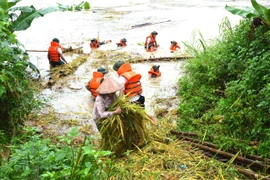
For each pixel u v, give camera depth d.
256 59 6.00
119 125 5.07
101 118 5.19
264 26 6.99
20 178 3.36
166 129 5.95
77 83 8.98
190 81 7.88
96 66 10.26
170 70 9.57
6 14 6.29
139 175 4.49
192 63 8.36
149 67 9.95
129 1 23.45
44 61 11.09
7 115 5.75
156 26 15.35
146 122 5.41
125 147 5.16
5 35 5.54
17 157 3.50
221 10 17.92
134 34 14.19
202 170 4.65
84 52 11.70
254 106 5.52
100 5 22.25
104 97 5.18
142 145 5.26
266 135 4.99
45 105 7.67
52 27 16.19
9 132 5.71
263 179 4.36
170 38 13.13
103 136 5.17
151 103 7.46
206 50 8.82
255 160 4.80
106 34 14.42
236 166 4.77
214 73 7.25
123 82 5.94
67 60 11.03
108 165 4.35
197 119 6.10
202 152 5.19
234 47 7.50
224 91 6.73
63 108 7.54
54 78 9.29
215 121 5.81
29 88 6.18
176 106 7.27
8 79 5.14
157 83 8.64
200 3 20.72
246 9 7.48
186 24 15.30
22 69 6.10
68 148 3.67
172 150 5.14
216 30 13.76
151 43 11.59
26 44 13.34
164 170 4.68
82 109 7.47
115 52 11.58
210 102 6.75
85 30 15.34
